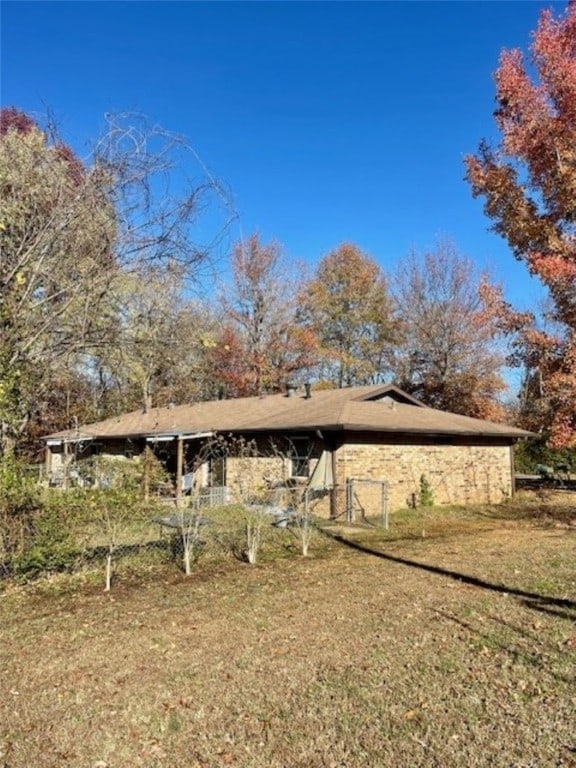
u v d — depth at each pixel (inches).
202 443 773.9
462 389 1160.2
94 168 313.0
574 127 619.5
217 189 337.7
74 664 189.6
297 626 227.3
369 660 190.2
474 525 548.7
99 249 315.3
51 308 316.8
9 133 340.8
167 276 329.1
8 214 305.7
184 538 354.3
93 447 874.1
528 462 1021.8
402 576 316.5
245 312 1218.6
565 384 649.6
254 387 1206.9
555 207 648.4
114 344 329.1
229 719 150.6
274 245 1236.5
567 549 400.2
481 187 676.1
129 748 136.7
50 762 131.3
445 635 214.2
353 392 761.0
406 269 1262.3
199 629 225.0
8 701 162.9
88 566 333.1
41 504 303.1
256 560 367.6
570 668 180.7
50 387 374.9
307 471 640.4
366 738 139.6
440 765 127.3
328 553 396.8
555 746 134.3
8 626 231.3
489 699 159.9
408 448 664.4
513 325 703.1
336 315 1366.9
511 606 252.4
